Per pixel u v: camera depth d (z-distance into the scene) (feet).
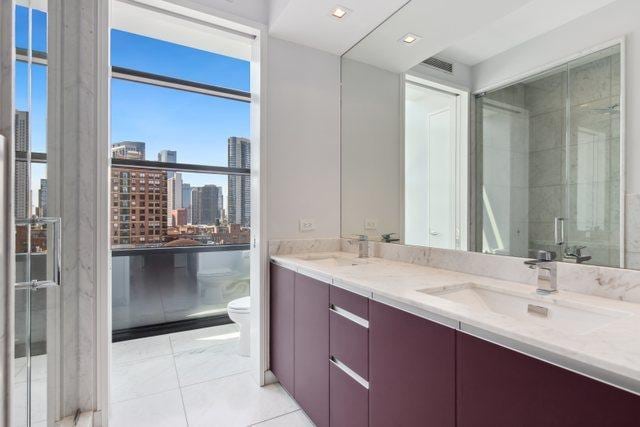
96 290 5.57
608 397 1.97
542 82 4.17
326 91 7.91
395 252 6.57
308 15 6.44
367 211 7.38
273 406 6.15
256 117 7.15
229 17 6.61
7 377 2.53
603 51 3.58
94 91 5.63
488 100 4.90
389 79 6.86
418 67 6.23
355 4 6.07
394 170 6.76
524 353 2.43
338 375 4.79
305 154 7.57
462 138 5.33
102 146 5.64
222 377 7.26
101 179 5.63
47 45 4.73
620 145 3.43
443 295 4.16
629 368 1.85
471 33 5.18
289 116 7.36
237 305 8.59
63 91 5.38
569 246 3.85
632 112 3.36
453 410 3.01
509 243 4.54
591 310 3.19
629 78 3.38
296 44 7.47
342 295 4.73
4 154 2.54
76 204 5.54
